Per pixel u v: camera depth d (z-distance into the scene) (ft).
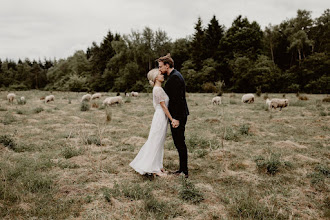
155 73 11.37
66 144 17.88
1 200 8.83
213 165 13.35
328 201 9.23
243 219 7.98
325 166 12.53
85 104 40.27
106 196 9.02
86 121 28.73
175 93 10.59
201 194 9.45
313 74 118.11
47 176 11.10
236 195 9.62
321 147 17.04
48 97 55.67
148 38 167.32
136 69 166.50
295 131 22.34
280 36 147.95
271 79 121.70
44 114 34.35
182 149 11.28
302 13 144.77
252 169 12.69
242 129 21.61
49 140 19.13
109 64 187.42
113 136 21.12
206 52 157.48
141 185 10.61
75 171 12.03
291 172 12.26
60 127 24.93
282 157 14.51
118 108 43.21
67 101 59.31
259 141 18.65
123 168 12.82
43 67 322.14
